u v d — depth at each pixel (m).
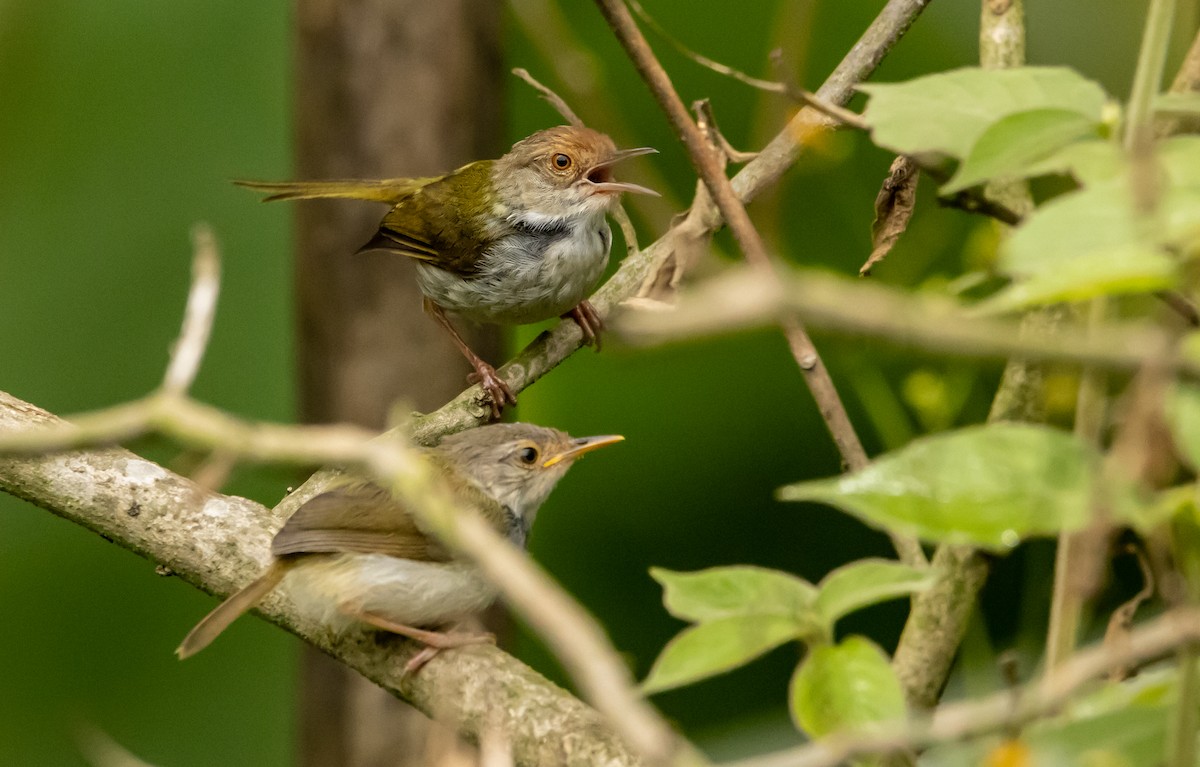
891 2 8.62
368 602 7.68
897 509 3.23
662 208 10.96
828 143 8.46
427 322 12.57
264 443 3.16
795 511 13.28
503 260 10.88
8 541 14.09
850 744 2.98
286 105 13.88
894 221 7.12
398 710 12.30
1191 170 3.35
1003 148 3.61
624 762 6.26
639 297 8.16
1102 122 3.68
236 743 13.59
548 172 10.88
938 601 5.63
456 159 12.26
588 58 9.70
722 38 13.27
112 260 13.85
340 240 12.46
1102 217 3.08
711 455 13.45
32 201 13.81
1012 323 5.88
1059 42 12.10
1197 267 3.30
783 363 13.33
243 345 13.67
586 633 2.84
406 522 7.86
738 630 3.76
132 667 13.88
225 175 13.84
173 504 8.07
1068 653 4.09
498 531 8.87
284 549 7.54
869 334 2.73
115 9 13.88
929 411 7.43
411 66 12.09
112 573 14.08
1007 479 3.22
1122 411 3.37
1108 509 3.15
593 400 13.48
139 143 13.84
